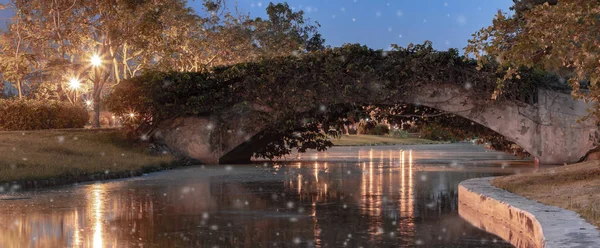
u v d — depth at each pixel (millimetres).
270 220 11648
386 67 28922
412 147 61094
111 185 19297
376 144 68938
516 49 12312
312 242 9398
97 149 28125
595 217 9367
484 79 28328
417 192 16922
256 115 30328
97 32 41375
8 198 15398
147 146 31203
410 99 29125
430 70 28594
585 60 11406
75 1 39062
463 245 9180
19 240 9539
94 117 40312
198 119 31312
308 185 19281
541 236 8367
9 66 39750
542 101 28578
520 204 11047
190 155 31344
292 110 29781
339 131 31328
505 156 40906
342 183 19953
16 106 38062
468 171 25625
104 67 40656
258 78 29719
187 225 11039
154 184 19641
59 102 41188
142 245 9141
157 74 30359
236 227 10797
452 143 78812
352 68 29016
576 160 28453
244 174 24312
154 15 39656
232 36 49719
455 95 28844
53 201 14711
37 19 40250
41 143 26688
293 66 29719
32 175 18438
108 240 9555
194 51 47938
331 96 29469
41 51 43938
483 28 12641
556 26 11680
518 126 28703
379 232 10297
